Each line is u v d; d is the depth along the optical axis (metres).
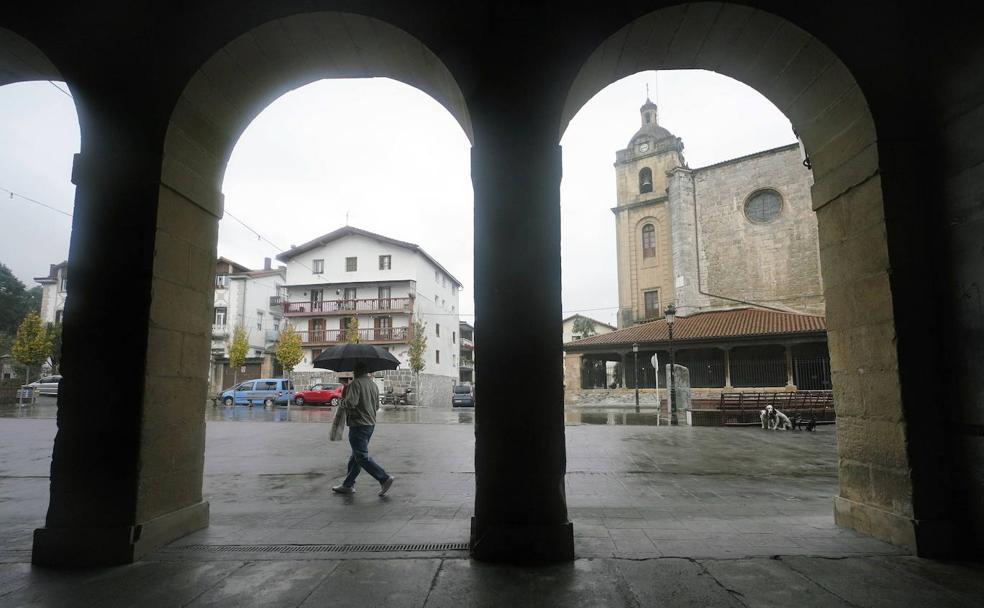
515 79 4.54
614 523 5.16
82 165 4.50
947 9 4.25
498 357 4.21
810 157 5.38
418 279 42.31
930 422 4.18
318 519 5.38
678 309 34.03
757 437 14.40
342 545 4.40
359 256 42.44
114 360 4.27
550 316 4.24
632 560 3.97
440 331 47.38
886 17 4.60
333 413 25.56
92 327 4.31
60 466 4.17
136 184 4.48
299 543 4.47
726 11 4.53
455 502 6.32
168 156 4.61
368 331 40.84
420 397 40.75
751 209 33.22
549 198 4.39
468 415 25.59
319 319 42.28
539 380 4.16
